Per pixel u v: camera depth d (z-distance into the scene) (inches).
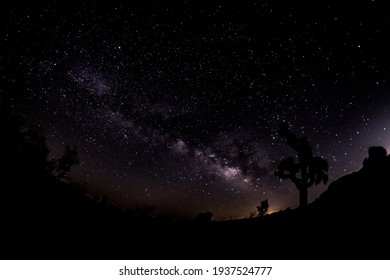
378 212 283.0
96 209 357.7
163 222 379.2
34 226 243.8
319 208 351.9
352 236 249.4
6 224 230.5
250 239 291.3
